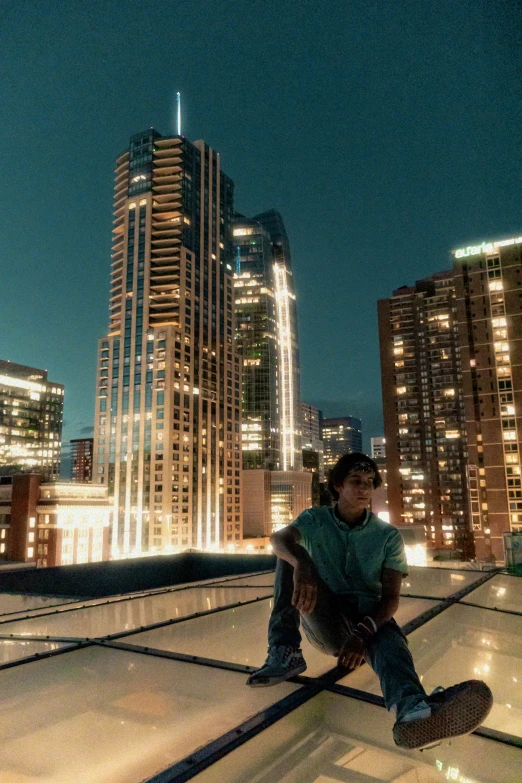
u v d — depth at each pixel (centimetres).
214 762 220
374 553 302
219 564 1533
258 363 19325
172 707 283
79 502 9375
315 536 309
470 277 10112
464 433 12950
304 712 271
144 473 12225
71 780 208
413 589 672
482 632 449
